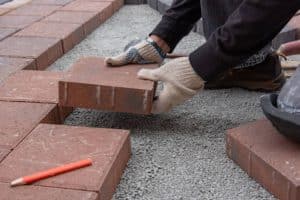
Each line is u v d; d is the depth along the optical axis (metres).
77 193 1.17
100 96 1.58
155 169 1.42
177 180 1.36
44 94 1.82
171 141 1.58
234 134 1.43
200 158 1.47
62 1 3.58
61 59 2.54
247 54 1.42
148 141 1.59
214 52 1.42
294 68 2.13
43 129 1.51
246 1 1.34
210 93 1.99
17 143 1.44
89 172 1.25
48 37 2.62
